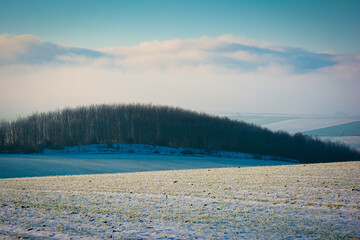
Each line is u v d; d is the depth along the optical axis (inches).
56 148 3762.3
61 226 592.1
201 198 787.4
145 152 3713.1
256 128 5039.4
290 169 1241.4
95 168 2384.4
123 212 676.7
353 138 7608.3
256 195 799.1
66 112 4909.0
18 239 527.8
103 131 4247.0
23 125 4072.3
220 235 529.7
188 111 5556.1
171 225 586.6
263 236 520.7
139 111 5137.8
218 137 4323.3
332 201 713.0
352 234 516.4
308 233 528.7
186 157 3412.9
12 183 1141.1
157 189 915.4
